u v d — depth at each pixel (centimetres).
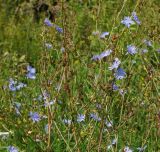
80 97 489
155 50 571
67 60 438
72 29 613
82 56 604
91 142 435
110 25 671
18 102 517
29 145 467
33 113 472
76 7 726
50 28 540
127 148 434
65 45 436
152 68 486
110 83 395
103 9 690
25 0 815
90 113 455
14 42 723
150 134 486
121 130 464
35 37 710
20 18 779
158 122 443
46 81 446
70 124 452
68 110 479
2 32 744
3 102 532
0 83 565
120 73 394
